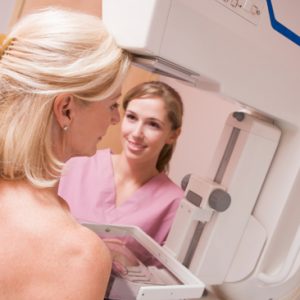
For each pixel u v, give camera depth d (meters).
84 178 1.25
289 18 0.66
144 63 0.58
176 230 0.80
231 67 0.61
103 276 0.50
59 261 0.48
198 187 0.78
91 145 0.60
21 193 0.52
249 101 0.66
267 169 0.79
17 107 0.52
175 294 0.64
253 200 0.80
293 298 0.82
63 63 0.52
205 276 0.79
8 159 0.52
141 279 0.67
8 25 1.52
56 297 0.46
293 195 0.76
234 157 0.77
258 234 0.79
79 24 0.55
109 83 0.56
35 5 1.52
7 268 0.46
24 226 0.48
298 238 0.78
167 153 1.31
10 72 0.52
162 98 1.17
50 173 0.55
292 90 0.71
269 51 0.65
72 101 0.54
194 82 0.63
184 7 0.53
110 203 1.20
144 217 1.15
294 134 0.76
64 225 0.51
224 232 0.78
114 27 0.57
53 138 0.55
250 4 0.60
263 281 0.78
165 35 0.52
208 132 1.58
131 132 1.19
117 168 1.28
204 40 0.56
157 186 1.23
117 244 0.81
